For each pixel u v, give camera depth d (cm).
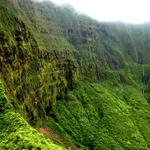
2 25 14850
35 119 15738
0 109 11531
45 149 9894
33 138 10275
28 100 15162
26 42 16738
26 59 16062
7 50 14088
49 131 16625
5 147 9856
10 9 17375
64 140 16888
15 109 12738
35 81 16662
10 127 10888
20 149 9681
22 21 17400
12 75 13950
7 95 12531
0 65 13188
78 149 17062
